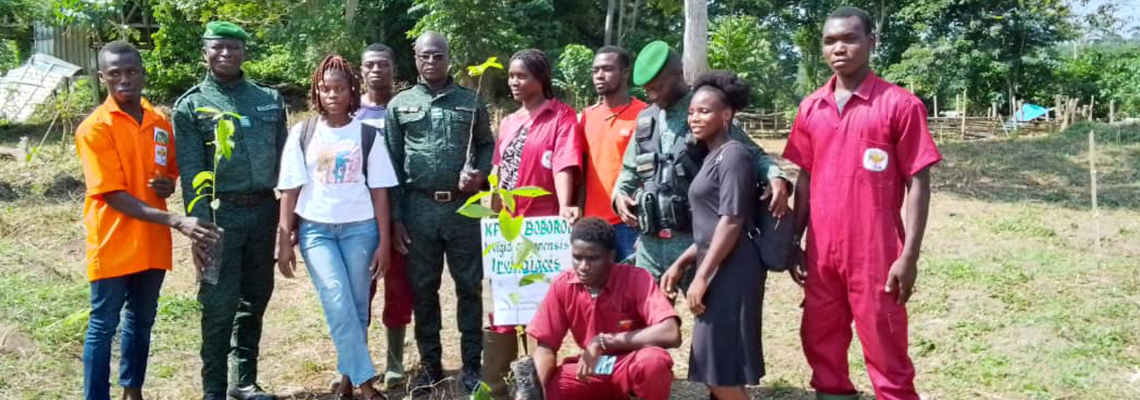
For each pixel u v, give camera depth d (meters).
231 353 4.83
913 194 3.74
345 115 4.61
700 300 3.86
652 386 3.83
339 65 4.54
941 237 8.76
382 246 4.68
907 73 29.50
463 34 22.66
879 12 31.55
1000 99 28.58
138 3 24.02
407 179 4.82
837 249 3.91
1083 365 5.09
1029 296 6.38
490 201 4.66
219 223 4.50
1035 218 9.76
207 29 4.54
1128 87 27.89
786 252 3.98
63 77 18.98
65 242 8.50
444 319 6.43
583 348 4.15
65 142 14.65
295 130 4.62
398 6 26.11
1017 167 13.76
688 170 4.10
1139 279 6.78
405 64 27.05
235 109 4.53
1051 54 29.20
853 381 5.02
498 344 4.54
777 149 17.25
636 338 3.85
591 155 4.67
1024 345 5.42
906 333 3.90
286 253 4.53
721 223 3.81
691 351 4.01
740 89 3.92
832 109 3.89
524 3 25.69
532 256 4.48
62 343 5.53
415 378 5.14
